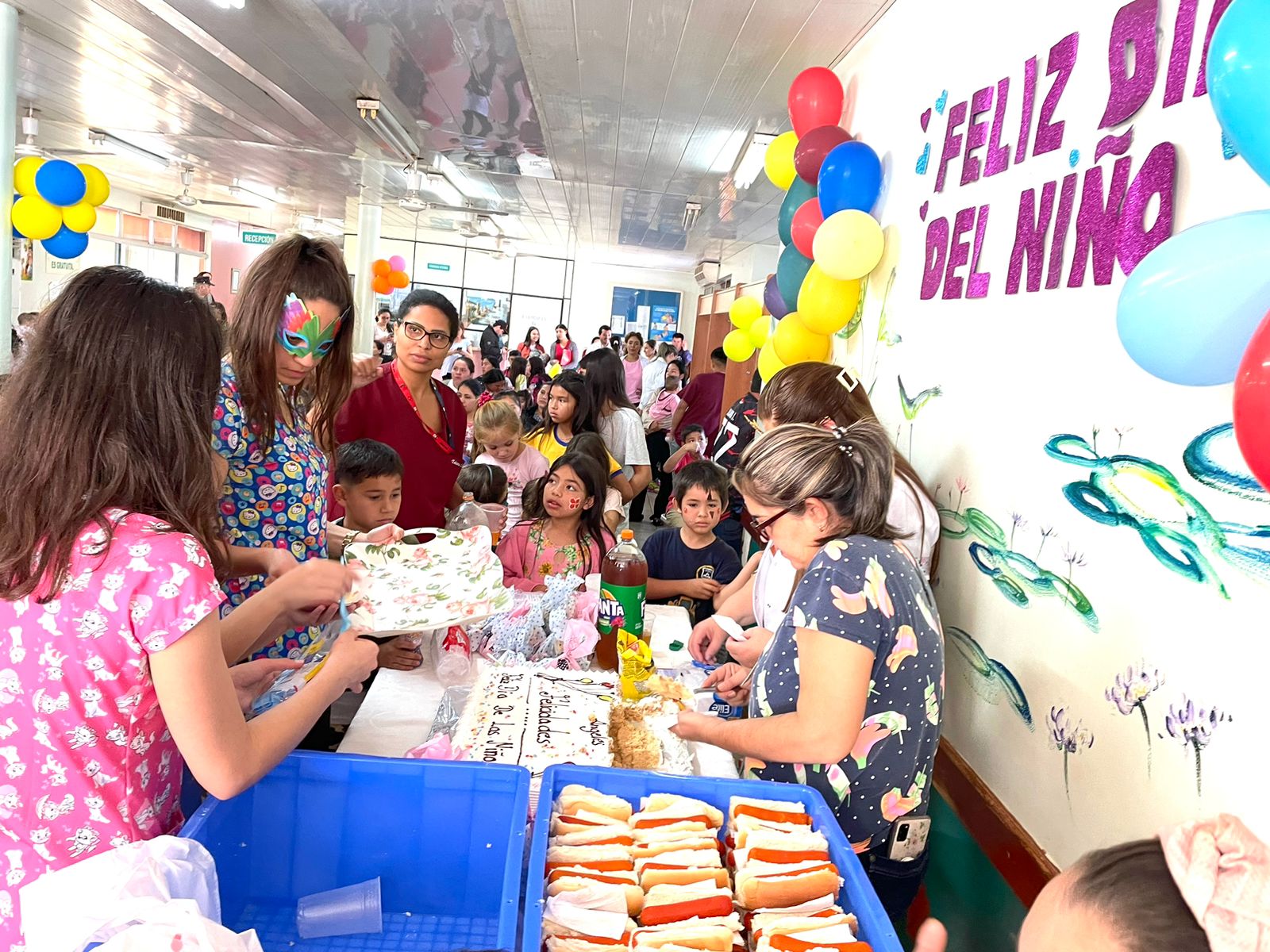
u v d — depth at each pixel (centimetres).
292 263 165
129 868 89
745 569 265
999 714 188
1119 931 51
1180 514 132
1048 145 183
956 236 228
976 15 229
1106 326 155
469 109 573
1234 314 98
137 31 481
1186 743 128
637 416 409
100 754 96
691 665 196
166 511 97
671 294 1684
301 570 129
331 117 634
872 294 300
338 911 113
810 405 187
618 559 192
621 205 934
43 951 86
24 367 93
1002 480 192
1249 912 48
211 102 635
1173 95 143
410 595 133
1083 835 155
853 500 137
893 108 297
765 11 333
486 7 379
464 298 1691
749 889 104
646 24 372
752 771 155
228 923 112
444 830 120
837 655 125
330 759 117
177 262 1476
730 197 773
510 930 92
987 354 204
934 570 225
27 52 543
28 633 91
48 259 1128
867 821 138
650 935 96
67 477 91
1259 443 85
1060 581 166
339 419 272
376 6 396
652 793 124
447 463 286
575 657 186
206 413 99
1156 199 144
